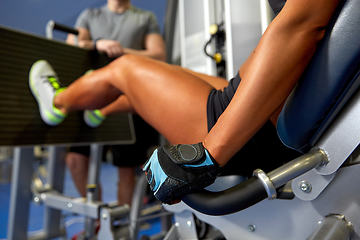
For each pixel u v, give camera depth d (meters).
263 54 0.41
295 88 0.44
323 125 0.43
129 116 1.61
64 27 1.37
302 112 0.42
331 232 0.41
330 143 0.43
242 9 0.95
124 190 1.75
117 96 0.81
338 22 0.38
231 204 0.40
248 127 0.42
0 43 1.08
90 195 0.96
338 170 0.46
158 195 0.44
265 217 0.54
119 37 1.85
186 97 0.58
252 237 0.56
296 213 0.51
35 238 1.34
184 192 0.42
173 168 0.42
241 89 0.43
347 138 0.42
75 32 1.42
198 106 0.57
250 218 0.56
